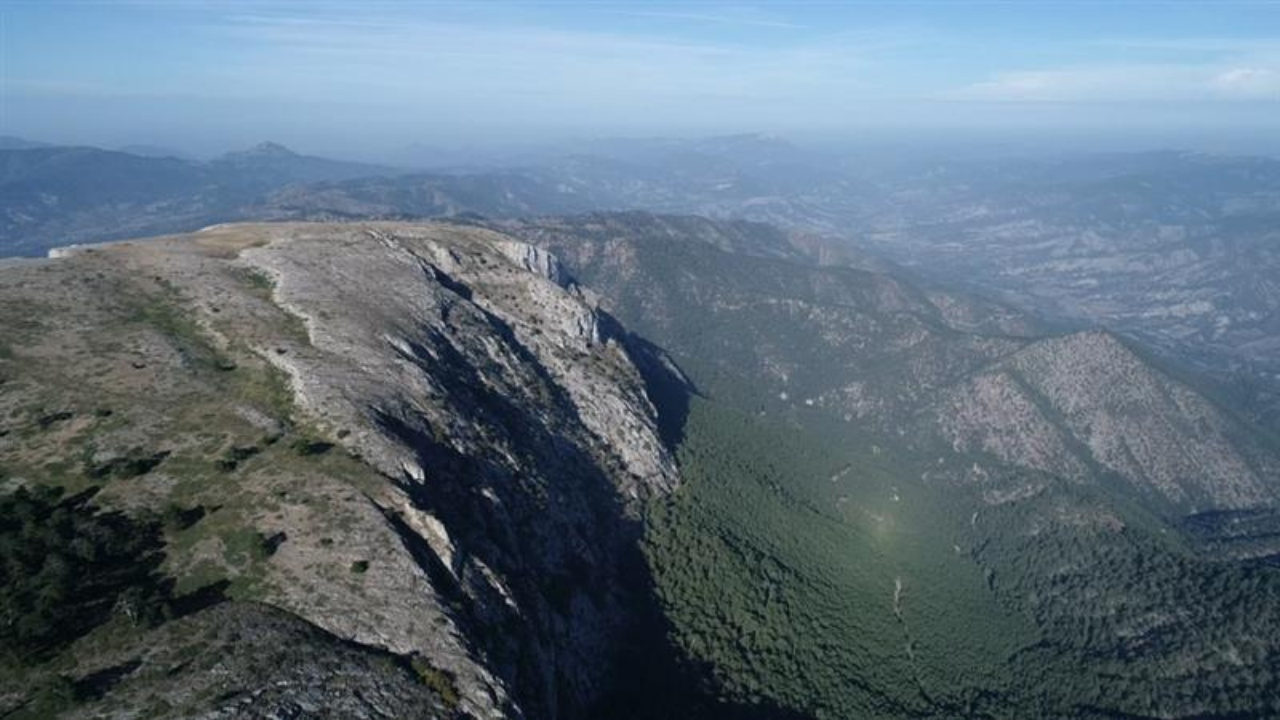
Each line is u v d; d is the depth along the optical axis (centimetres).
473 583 8531
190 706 5709
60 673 5825
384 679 6506
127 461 8156
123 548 7119
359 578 7369
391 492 8556
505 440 12656
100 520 7338
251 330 11531
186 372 10088
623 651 11938
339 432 9300
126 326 10912
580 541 12850
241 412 9438
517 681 8025
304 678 6203
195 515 7681
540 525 11856
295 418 9556
